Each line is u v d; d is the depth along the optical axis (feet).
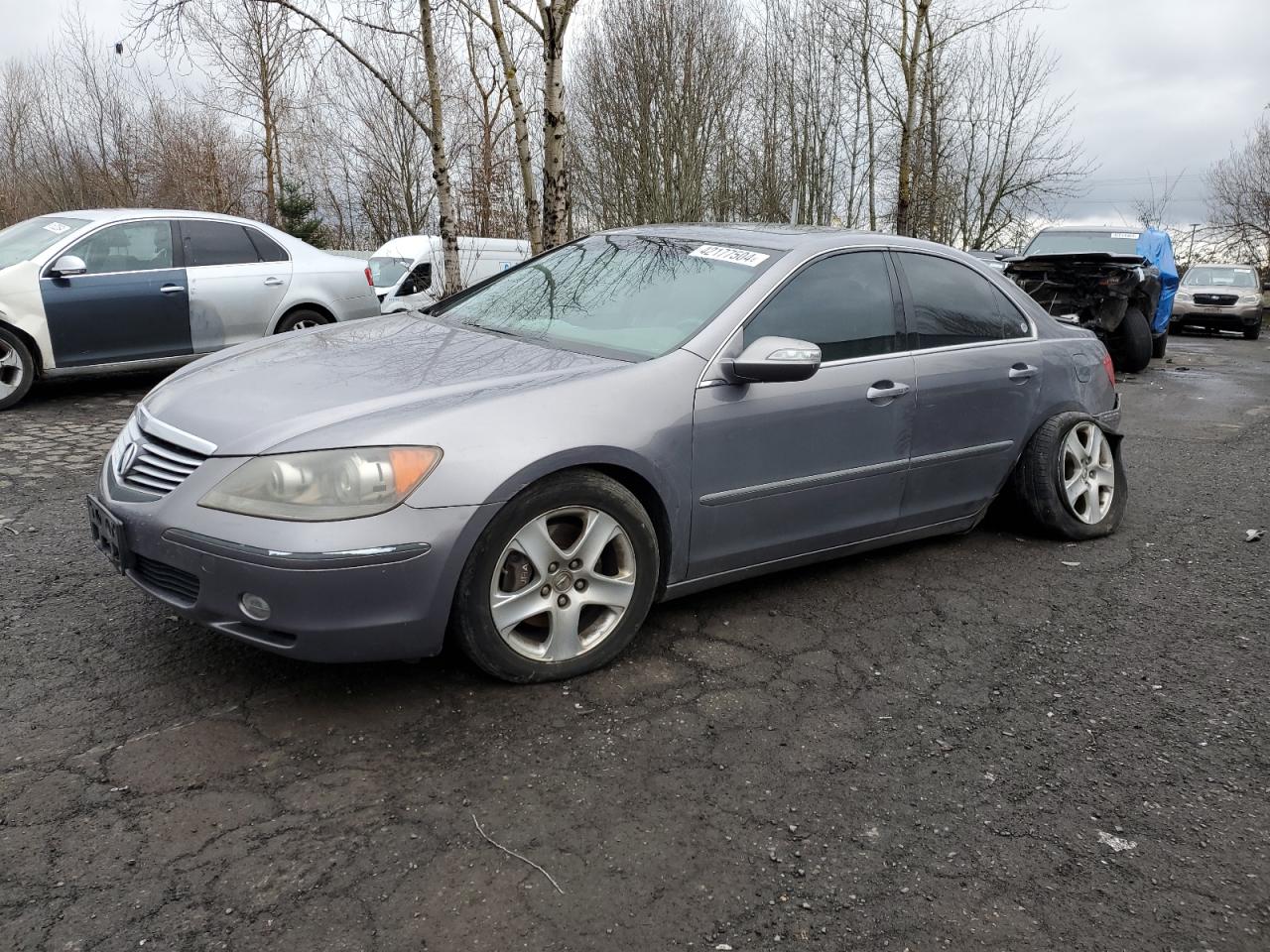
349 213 105.09
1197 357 51.65
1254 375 42.68
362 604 8.64
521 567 9.61
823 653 11.18
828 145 84.12
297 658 8.84
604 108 71.61
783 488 11.58
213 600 8.70
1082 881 7.36
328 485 8.54
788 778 8.56
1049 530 15.33
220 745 8.67
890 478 12.85
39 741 8.63
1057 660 11.25
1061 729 9.67
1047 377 14.92
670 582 11.00
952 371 13.41
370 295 30.42
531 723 9.25
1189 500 18.72
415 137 93.61
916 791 8.46
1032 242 48.21
